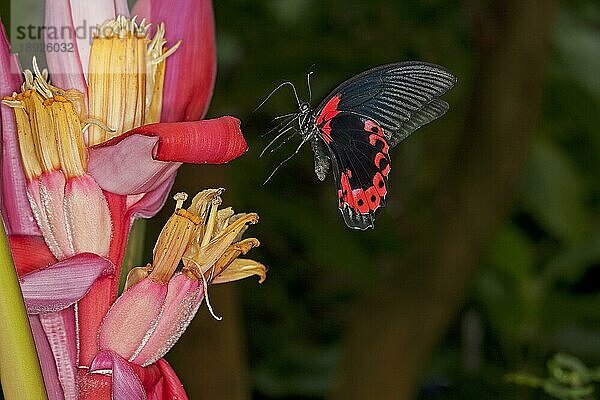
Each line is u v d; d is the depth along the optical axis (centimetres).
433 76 106
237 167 262
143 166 102
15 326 96
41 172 103
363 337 225
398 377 221
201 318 189
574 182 258
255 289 307
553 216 257
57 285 102
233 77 246
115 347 104
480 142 222
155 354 104
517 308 259
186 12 108
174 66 108
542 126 258
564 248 275
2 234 97
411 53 253
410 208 274
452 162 227
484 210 222
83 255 102
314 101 246
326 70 249
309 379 274
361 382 222
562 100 256
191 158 98
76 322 104
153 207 105
